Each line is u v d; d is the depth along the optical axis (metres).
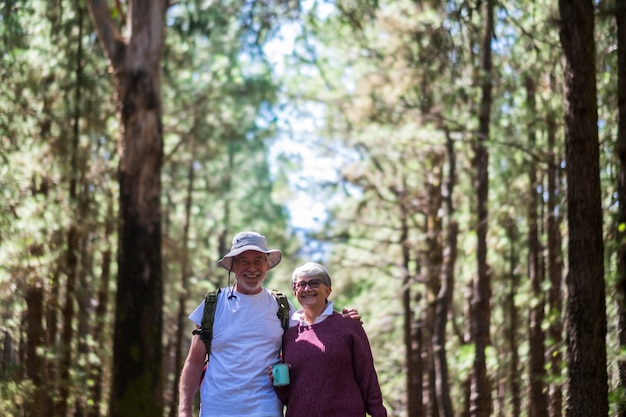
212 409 6.04
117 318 13.22
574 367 9.06
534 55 16.78
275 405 6.05
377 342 32.09
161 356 13.20
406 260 27.36
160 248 13.51
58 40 19.05
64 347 17.48
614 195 12.16
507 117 19.06
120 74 13.79
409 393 26.22
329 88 26.64
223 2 17.08
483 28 17.27
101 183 20.12
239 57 27.59
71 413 20.83
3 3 17.72
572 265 9.16
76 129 18.44
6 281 17.02
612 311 12.71
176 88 26.72
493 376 19.31
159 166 13.68
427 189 24.83
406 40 19.09
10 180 17.09
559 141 17.28
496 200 20.17
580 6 9.34
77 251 18.16
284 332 6.18
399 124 21.47
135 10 13.90
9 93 17.53
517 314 22.50
